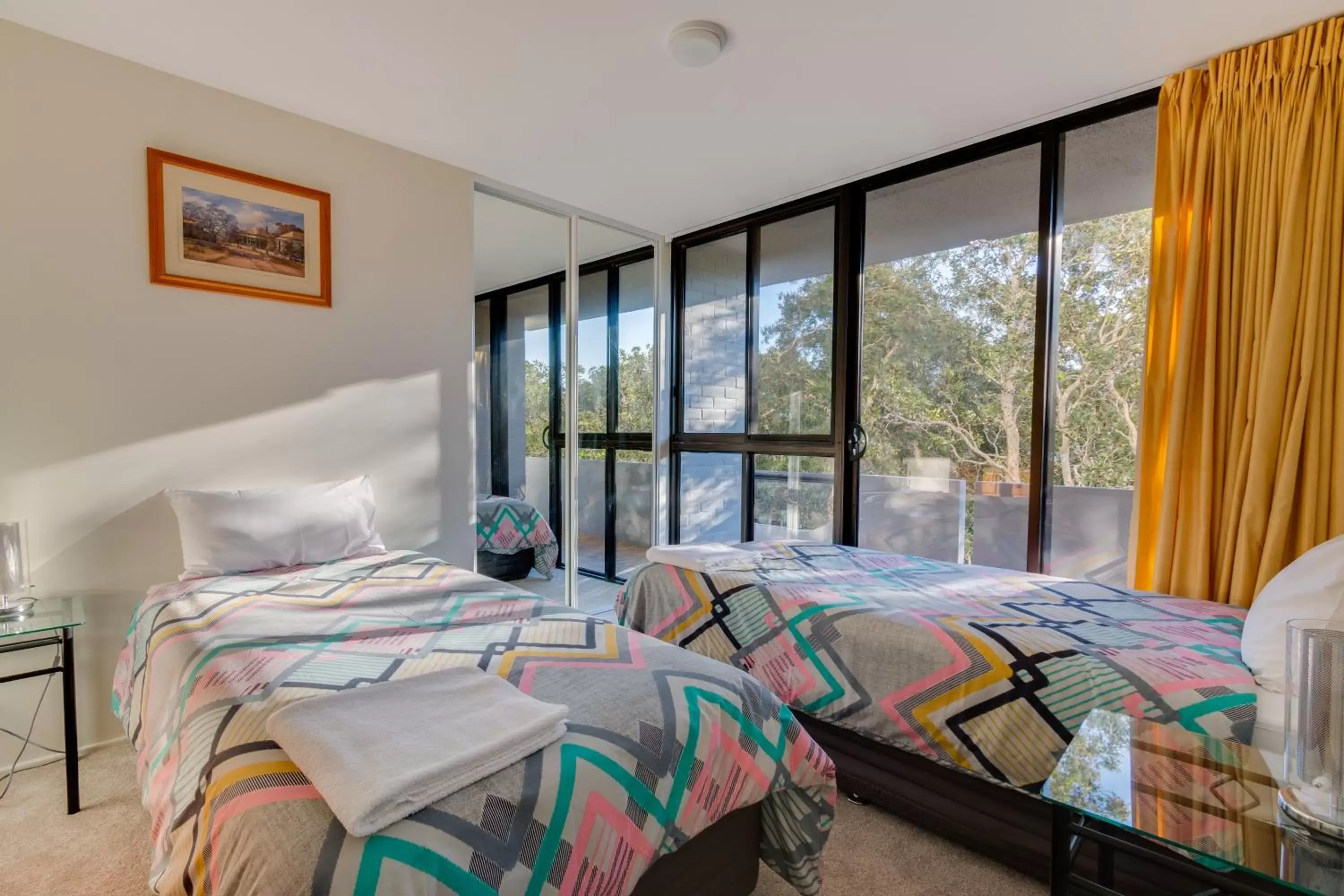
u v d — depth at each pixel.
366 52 2.13
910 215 3.12
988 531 2.85
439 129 2.69
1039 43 2.07
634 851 1.05
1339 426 1.87
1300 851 0.91
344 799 0.87
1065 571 2.62
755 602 2.14
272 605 1.80
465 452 3.10
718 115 2.57
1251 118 2.04
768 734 1.34
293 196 2.54
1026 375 2.72
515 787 0.97
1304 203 1.94
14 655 1.99
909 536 3.14
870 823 1.80
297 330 2.57
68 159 2.07
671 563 2.52
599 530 3.99
